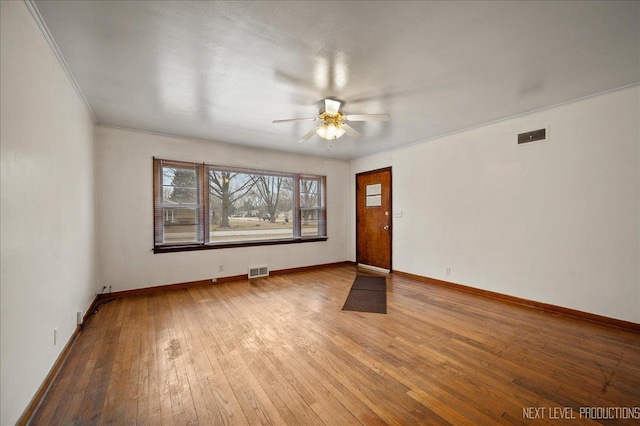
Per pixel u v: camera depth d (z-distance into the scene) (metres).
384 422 1.51
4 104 1.34
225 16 1.64
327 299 3.62
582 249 2.92
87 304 2.98
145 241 3.87
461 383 1.85
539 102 2.98
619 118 2.67
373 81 2.46
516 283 3.43
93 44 1.90
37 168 1.70
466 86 2.58
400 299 3.62
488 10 1.60
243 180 4.78
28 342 1.56
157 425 1.48
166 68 2.22
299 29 1.76
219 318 2.97
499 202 3.59
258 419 1.53
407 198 4.84
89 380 1.87
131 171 3.79
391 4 1.55
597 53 2.06
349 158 5.98
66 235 2.26
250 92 2.66
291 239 5.29
